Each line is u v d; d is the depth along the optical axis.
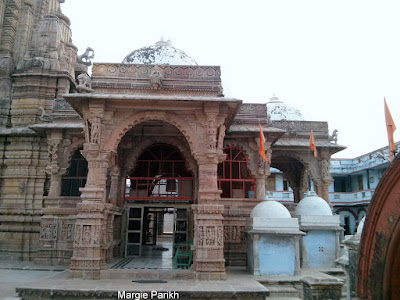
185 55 15.67
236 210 14.84
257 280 11.13
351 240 6.91
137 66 12.84
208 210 11.07
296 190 22.69
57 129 16.36
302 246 14.09
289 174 22.98
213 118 11.84
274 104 24.28
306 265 13.90
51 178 16.33
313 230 14.20
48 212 15.05
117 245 14.21
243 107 16.69
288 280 11.20
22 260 16.94
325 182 18.80
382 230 3.60
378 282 3.66
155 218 22.11
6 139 18.31
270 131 15.74
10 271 13.41
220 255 10.95
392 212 3.45
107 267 11.55
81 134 16.56
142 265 12.22
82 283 10.00
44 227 14.98
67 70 20.73
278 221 12.34
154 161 15.98
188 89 12.66
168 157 16.19
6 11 20.62
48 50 20.25
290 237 12.22
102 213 11.38
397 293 3.50
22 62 19.89
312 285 7.54
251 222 12.62
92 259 10.77
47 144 18.08
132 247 15.19
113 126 12.01
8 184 17.95
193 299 9.22
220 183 15.95
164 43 16.39
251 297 9.27
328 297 7.46
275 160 22.45
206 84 12.84
